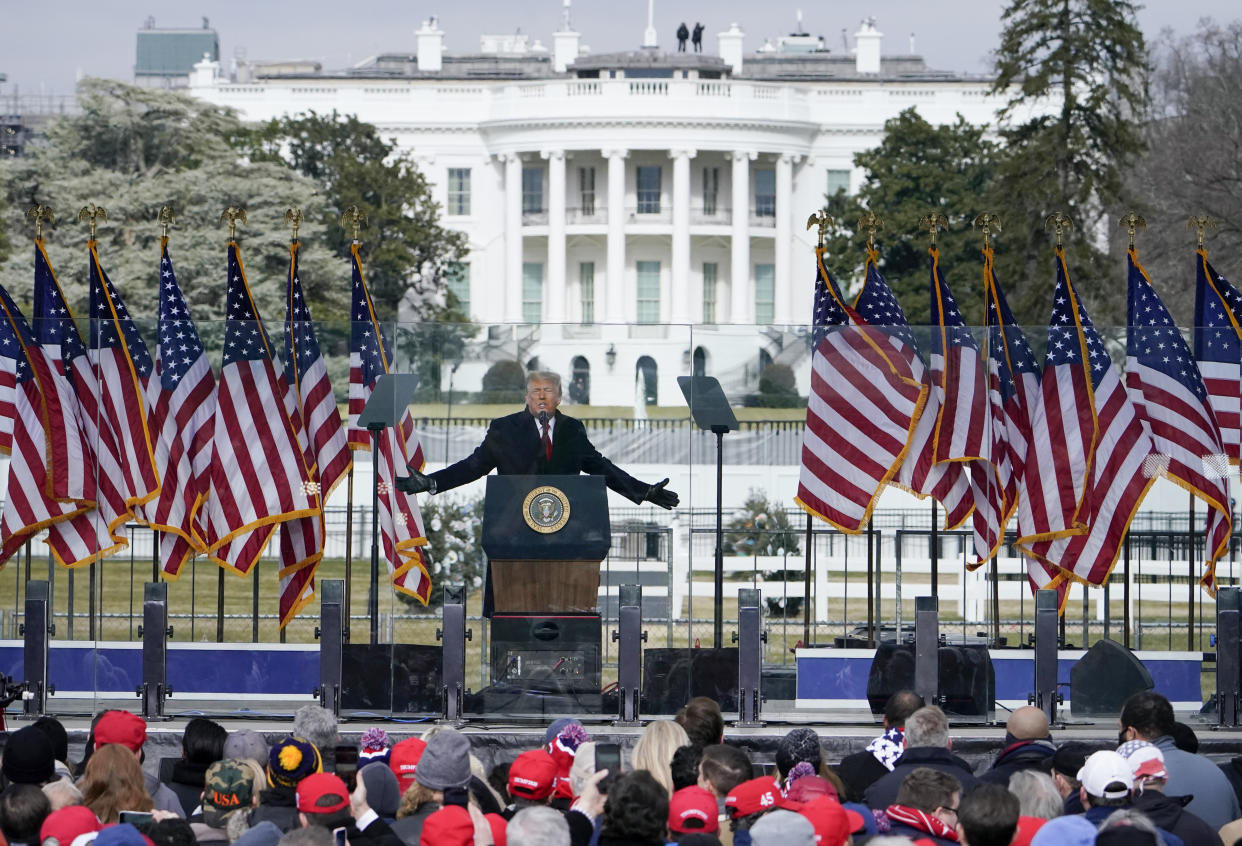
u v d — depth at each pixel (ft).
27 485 193.06
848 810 120.16
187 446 195.21
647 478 190.90
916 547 193.36
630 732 182.91
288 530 193.88
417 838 121.29
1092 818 119.85
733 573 191.62
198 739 141.18
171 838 107.96
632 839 109.81
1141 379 194.08
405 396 190.70
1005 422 194.18
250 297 198.29
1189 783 134.62
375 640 188.65
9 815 114.32
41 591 190.70
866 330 192.44
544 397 190.90
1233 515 193.98
